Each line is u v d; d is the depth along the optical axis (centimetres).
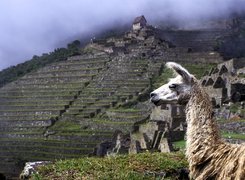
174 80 745
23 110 6994
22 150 5662
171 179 920
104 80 7262
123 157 1034
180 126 4059
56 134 5809
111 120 5597
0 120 6969
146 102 5922
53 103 7006
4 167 5438
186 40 10200
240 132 3172
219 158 674
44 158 5166
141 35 9794
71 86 7506
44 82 8019
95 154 4291
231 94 4272
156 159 995
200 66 7156
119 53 8406
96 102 6556
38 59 10619
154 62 7438
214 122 715
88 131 5491
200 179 682
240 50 9062
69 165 966
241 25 11575
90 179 877
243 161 641
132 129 4941
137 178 880
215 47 9175
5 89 8269
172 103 741
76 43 11438
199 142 695
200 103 719
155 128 4266
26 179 995
